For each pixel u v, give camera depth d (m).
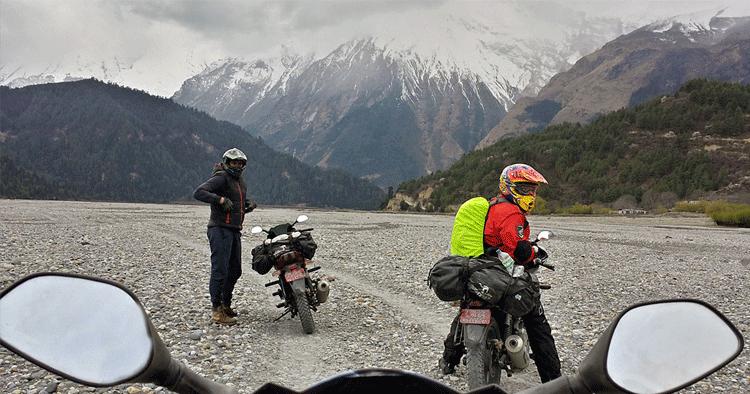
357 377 1.18
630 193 87.44
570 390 1.25
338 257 15.69
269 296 10.30
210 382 1.29
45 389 5.35
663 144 103.62
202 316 8.55
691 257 17.53
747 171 87.62
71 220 30.38
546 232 5.24
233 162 8.15
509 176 4.91
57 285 1.09
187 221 31.61
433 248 18.36
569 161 107.06
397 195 127.31
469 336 4.74
